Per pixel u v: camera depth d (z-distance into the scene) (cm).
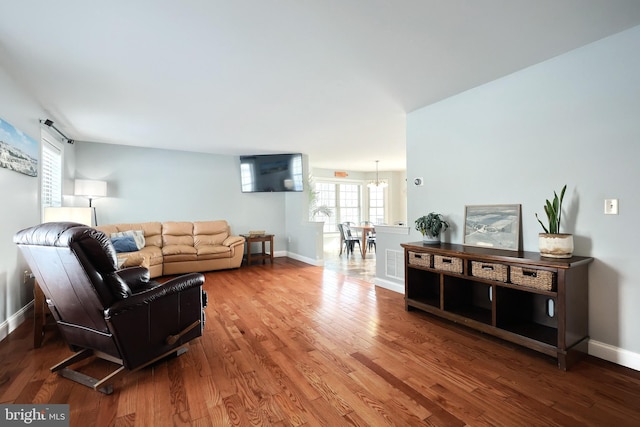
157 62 238
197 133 457
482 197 294
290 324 288
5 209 255
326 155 662
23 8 171
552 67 240
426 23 192
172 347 213
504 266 236
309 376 197
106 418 158
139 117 375
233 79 271
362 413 161
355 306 339
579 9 180
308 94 307
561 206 237
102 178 527
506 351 231
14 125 270
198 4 170
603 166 216
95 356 223
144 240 515
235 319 301
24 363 214
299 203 646
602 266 218
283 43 213
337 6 173
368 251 786
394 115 378
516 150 265
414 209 367
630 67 203
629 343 206
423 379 193
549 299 241
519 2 173
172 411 163
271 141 516
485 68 256
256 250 663
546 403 168
